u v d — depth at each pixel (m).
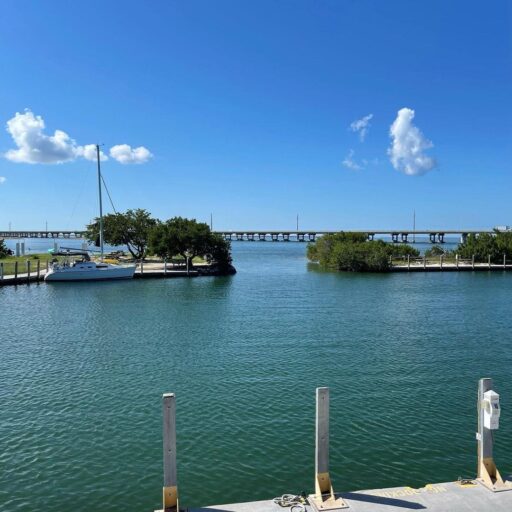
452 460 11.16
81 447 11.91
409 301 37.47
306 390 15.93
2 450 11.73
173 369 18.41
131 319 29.52
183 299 38.84
